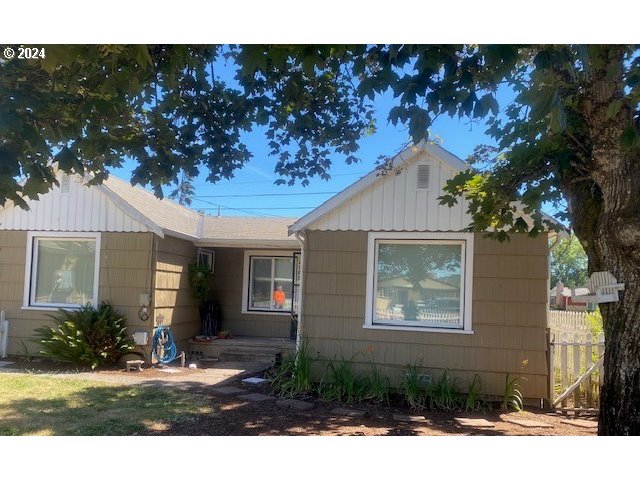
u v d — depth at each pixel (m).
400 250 8.91
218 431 5.86
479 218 6.75
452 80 3.60
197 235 12.98
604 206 4.72
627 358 4.53
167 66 5.16
